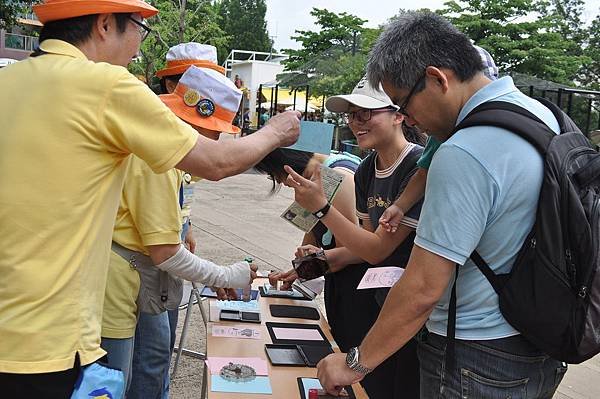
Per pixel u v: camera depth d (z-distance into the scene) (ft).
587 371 13.28
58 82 4.71
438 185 4.88
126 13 5.28
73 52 5.03
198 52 9.23
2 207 4.57
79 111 4.68
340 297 8.74
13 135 4.62
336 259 8.58
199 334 13.89
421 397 5.80
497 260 5.01
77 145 4.69
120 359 6.82
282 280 9.13
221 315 8.09
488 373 5.16
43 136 4.61
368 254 7.43
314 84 46.98
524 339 5.15
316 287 9.42
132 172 6.42
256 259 20.49
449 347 5.26
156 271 6.94
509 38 54.49
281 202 32.96
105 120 4.77
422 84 5.23
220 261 19.94
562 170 4.77
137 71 37.93
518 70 54.85
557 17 57.77
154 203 6.46
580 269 4.73
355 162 9.80
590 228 4.66
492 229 4.93
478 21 54.49
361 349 5.39
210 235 23.67
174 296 7.18
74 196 4.71
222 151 5.25
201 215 27.71
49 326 4.66
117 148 4.93
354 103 7.55
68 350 4.75
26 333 4.59
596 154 5.02
